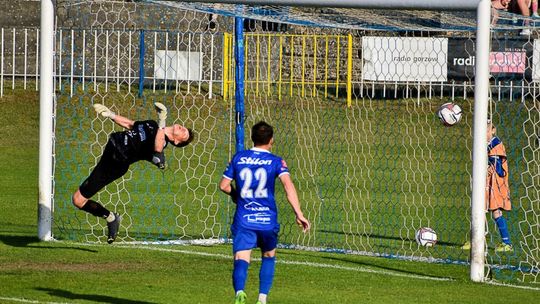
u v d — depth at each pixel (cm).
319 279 3262
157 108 3506
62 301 2783
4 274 3189
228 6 3891
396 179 5962
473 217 3297
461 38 7112
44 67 3884
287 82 7450
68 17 7544
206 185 5725
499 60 5703
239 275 2534
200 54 7188
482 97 3281
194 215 4841
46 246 3778
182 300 2842
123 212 4847
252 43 7538
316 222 4703
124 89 7325
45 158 3875
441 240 4306
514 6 6825
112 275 3231
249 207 2570
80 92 7069
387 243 4188
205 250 3847
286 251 3900
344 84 7438
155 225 4541
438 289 3131
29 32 8025
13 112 7506
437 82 7150
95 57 6631
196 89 7475
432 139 6769
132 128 3550
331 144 6575
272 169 2577
